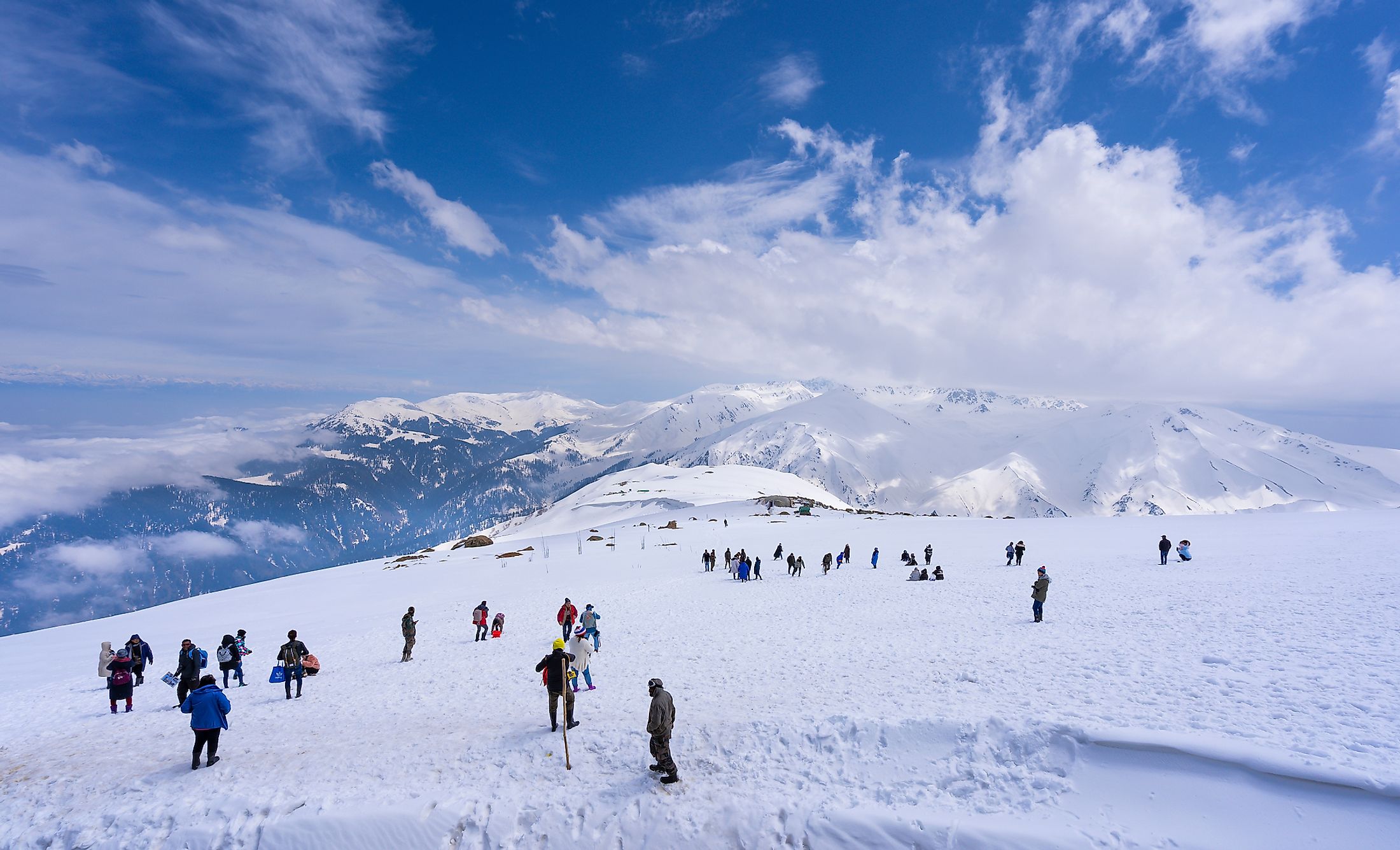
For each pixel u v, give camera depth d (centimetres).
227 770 1467
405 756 1474
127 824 1282
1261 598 2455
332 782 1366
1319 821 944
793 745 1340
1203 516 7425
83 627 5128
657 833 1149
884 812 1093
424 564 8081
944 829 1039
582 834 1174
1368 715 1216
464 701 1922
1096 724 1212
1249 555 3819
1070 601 2792
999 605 2866
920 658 1945
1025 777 1138
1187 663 1638
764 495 14638
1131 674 1570
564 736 1467
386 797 1280
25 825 1312
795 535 7675
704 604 3684
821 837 1084
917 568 4006
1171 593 2738
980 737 1242
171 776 1460
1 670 3316
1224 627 2030
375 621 4041
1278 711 1262
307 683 2353
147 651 2602
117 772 1512
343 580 6900
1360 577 2720
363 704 1984
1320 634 1841
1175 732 1159
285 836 1209
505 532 17050
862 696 1587
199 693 1503
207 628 4381
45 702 2345
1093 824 1010
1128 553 4531
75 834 1273
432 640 3123
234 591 7450
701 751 1372
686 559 6412
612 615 3484
